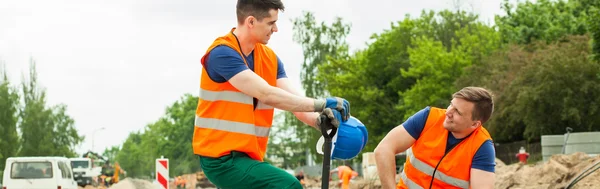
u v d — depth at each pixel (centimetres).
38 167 2825
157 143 12950
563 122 3797
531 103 3756
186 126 12700
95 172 5578
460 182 628
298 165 11938
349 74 5781
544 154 2611
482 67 4591
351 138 520
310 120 559
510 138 4231
